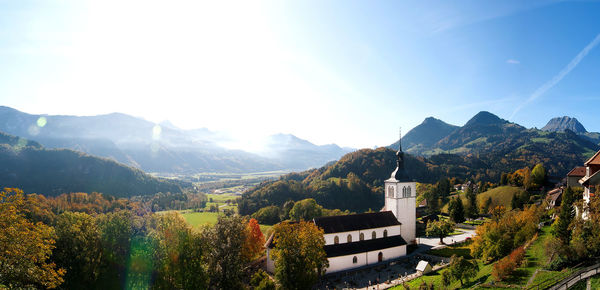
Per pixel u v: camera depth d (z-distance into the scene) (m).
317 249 54.84
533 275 39.44
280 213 141.88
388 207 86.12
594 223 39.34
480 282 45.06
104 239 50.03
